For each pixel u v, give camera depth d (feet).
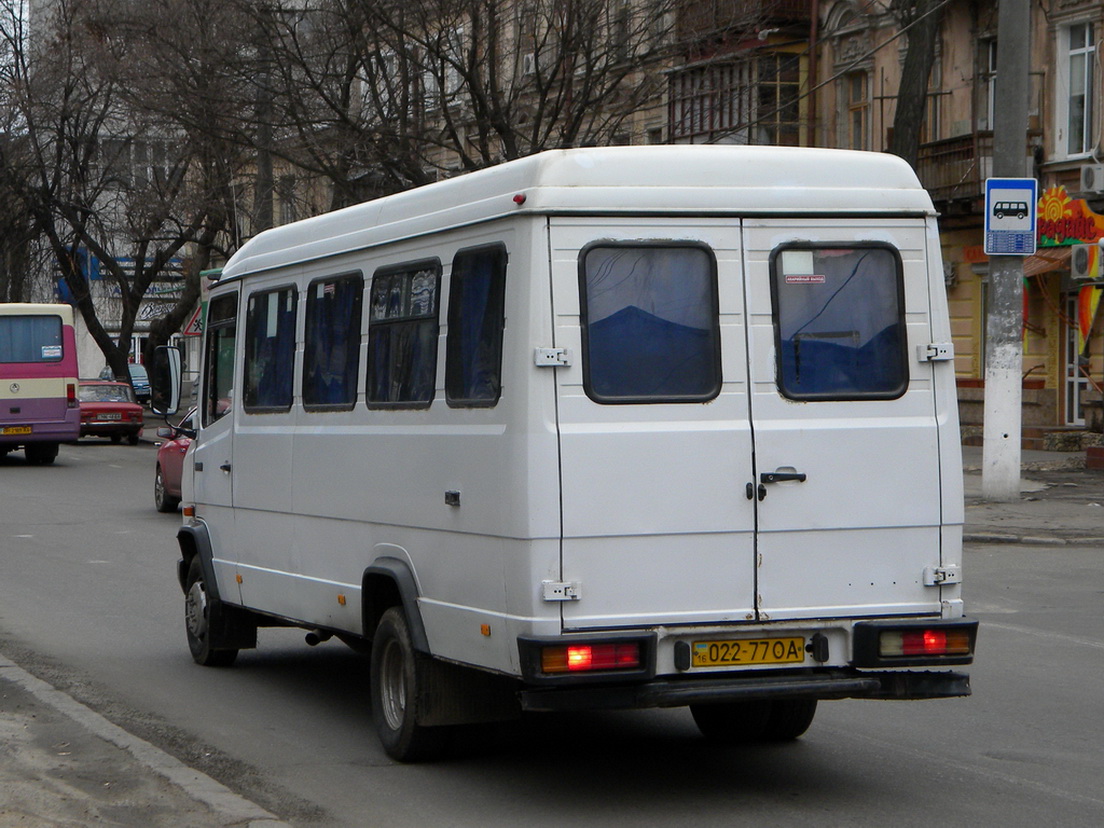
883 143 99.91
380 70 87.71
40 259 151.74
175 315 139.74
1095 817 20.75
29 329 105.09
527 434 20.20
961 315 96.84
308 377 27.22
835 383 21.48
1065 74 89.35
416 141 85.97
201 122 88.07
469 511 21.48
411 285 23.68
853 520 21.38
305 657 34.65
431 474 22.57
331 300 26.48
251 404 29.78
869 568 21.47
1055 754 24.44
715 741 25.62
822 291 21.52
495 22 84.74
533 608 20.10
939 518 21.77
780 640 20.99
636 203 20.83
